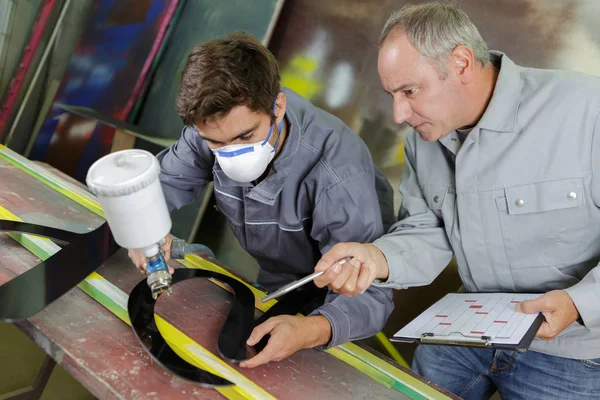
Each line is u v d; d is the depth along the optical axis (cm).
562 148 118
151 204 88
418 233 139
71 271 122
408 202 145
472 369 154
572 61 179
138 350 104
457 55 111
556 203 120
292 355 112
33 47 309
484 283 136
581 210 120
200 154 151
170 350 103
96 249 132
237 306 120
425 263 133
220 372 101
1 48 307
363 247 118
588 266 126
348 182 126
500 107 119
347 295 113
